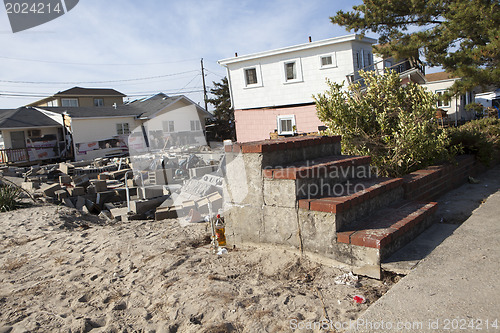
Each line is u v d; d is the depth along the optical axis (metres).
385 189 4.38
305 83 22.25
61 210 8.27
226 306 3.00
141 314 3.02
